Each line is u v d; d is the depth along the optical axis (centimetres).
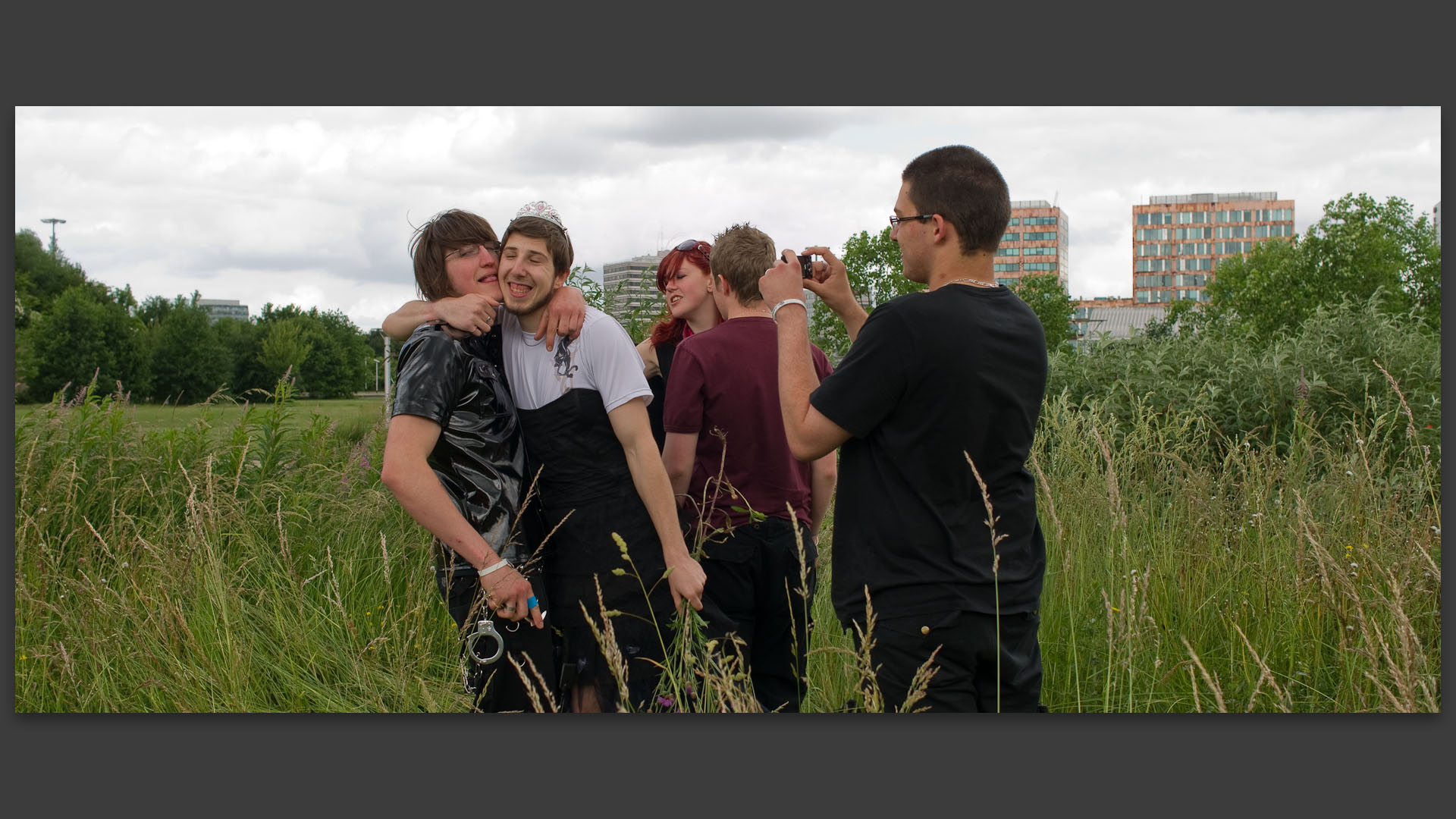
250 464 436
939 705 191
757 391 265
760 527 266
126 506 395
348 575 371
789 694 271
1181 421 536
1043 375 199
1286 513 358
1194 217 11825
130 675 291
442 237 235
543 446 238
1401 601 241
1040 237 10369
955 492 191
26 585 303
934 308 187
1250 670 289
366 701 290
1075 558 354
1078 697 268
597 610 240
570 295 237
